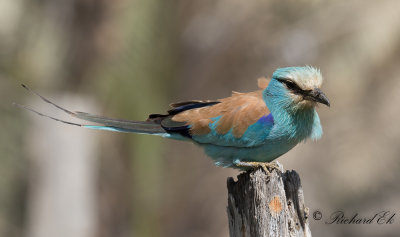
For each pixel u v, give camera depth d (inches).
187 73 620.7
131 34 543.8
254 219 273.1
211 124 337.1
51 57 553.9
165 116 358.6
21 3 556.4
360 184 608.7
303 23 606.5
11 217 559.5
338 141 605.9
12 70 556.4
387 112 597.0
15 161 538.0
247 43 615.2
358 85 597.3
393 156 599.5
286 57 604.7
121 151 555.8
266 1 615.5
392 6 585.9
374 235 713.6
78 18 548.7
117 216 563.2
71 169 522.6
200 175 617.3
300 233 271.6
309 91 319.6
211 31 619.8
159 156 577.9
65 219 521.7
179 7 612.4
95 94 545.3
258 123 326.3
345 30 593.0
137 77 551.8
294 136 330.0
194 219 606.9
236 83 617.6
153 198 576.1
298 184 274.5
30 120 533.6
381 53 585.9
